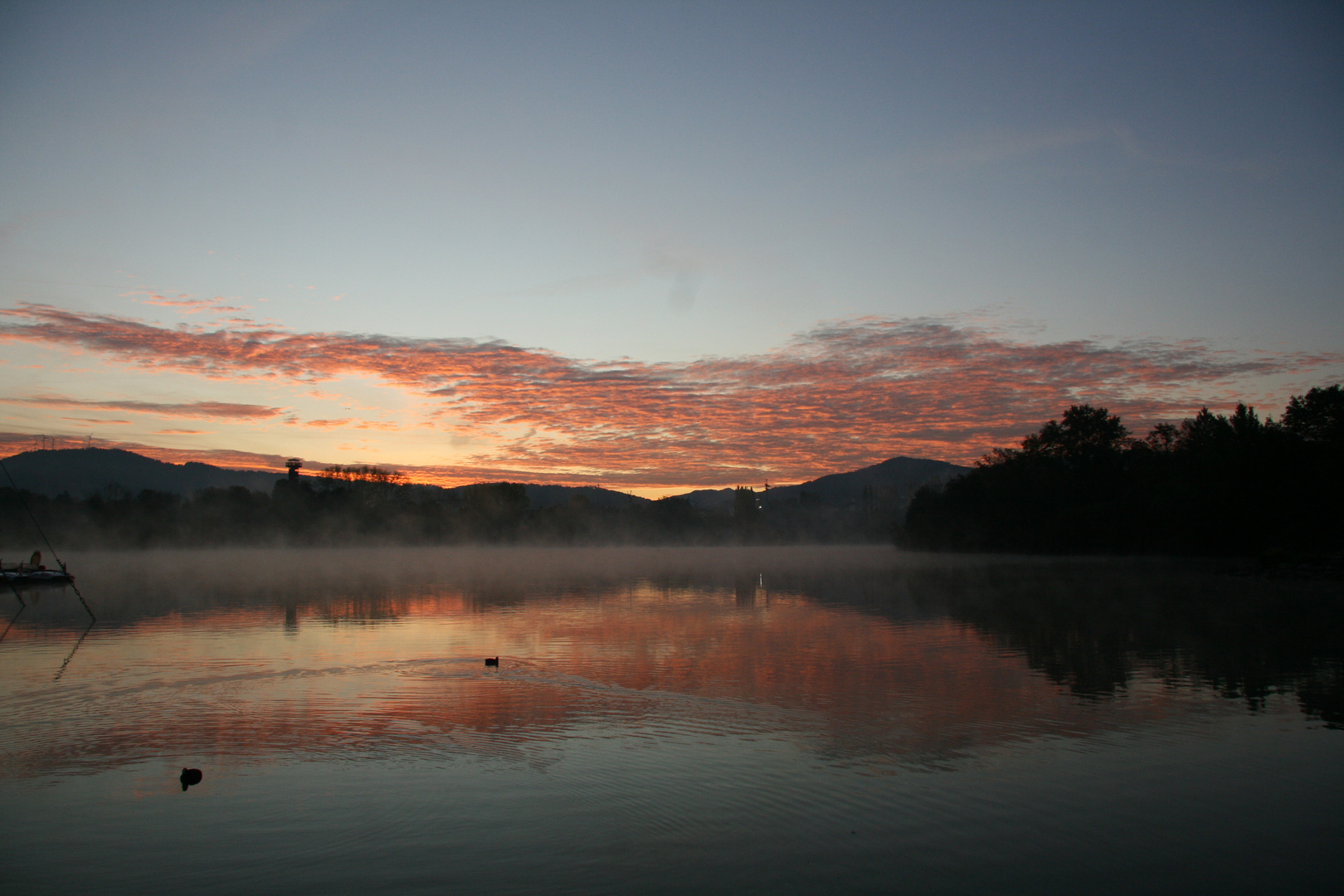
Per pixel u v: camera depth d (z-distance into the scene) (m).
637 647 26.31
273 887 9.15
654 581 63.38
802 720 16.22
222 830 10.73
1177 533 90.44
